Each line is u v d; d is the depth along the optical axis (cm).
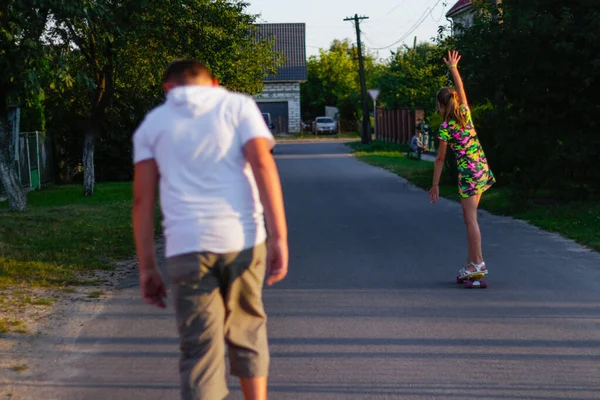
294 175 2666
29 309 718
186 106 352
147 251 360
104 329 651
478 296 748
